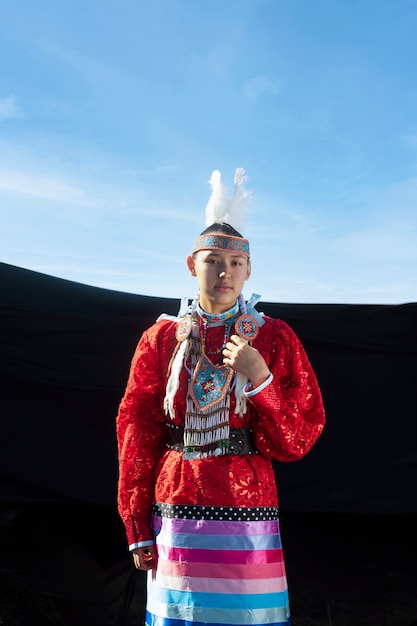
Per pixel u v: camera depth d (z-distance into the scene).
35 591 3.09
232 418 1.99
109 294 3.29
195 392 2.03
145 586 3.11
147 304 3.27
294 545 3.09
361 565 3.04
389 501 2.96
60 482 3.08
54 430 3.13
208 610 1.88
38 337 3.20
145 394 2.16
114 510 3.16
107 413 3.14
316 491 3.01
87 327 3.20
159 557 2.00
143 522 2.08
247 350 1.93
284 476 3.04
